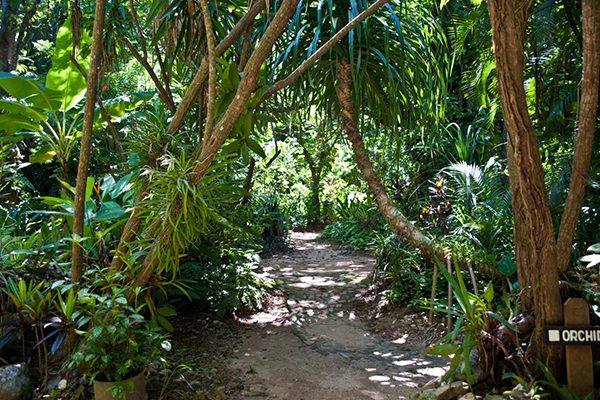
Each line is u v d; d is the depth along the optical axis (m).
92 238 3.42
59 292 2.73
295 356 3.63
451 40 6.44
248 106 2.78
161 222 2.65
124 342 2.62
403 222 4.27
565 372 2.48
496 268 4.02
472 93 5.45
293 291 5.52
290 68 4.20
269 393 2.96
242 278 4.81
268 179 9.52
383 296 4.95
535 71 4.25
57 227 3.78
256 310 4.79
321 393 2.97
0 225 4.14
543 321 2.46
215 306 4.39
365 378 3.21
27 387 2.64
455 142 6.45
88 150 2.89
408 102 4.17
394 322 4.41
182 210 2.52
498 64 2.29
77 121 4.23
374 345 3.91
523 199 2.43
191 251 4.74
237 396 2.91
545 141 4.42
